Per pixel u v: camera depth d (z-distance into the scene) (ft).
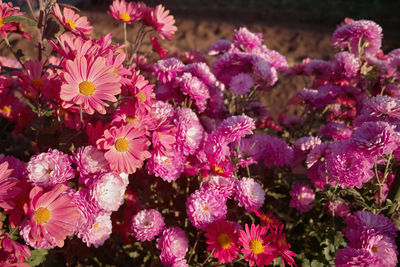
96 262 2.17
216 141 1.90
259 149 2.19
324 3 11.10
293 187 2.23
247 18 9.34
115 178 1.61
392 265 1.70
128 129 1.62
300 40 7.53
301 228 2.36
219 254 1.72
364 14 9.81
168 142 1.76
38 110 1.83
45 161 1.55
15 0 1.92
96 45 1.63
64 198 1.47
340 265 1.73
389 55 2.89
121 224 2.14
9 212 1.47
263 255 1.73
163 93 2.31
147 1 2.24
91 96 1.56
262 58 2.48
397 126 1.81
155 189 2.23
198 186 2.12
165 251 1.80
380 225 1.80
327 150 1.94
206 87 2.29
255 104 2.67
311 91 2.58
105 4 8.31
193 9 9.56
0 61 2.50
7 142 2.18
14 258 1.47
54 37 1.89
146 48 4.93
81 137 1.73
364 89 2.74
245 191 1.88
